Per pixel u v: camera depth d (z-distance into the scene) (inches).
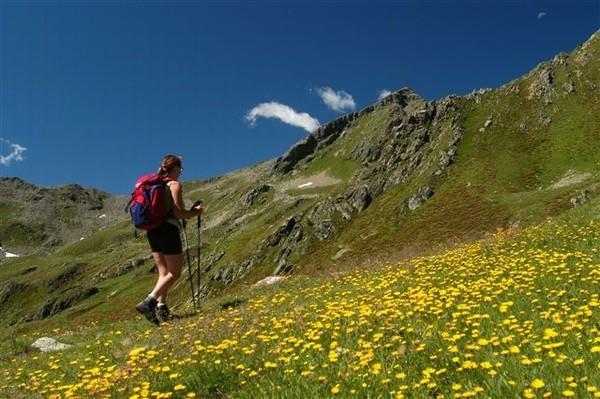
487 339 301.0
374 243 5565.9
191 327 445.1
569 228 790.5
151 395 285.6
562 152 5693.9
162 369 315.3
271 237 7367.1
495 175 5693.9
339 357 302.0
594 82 6963.6
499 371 241.8
